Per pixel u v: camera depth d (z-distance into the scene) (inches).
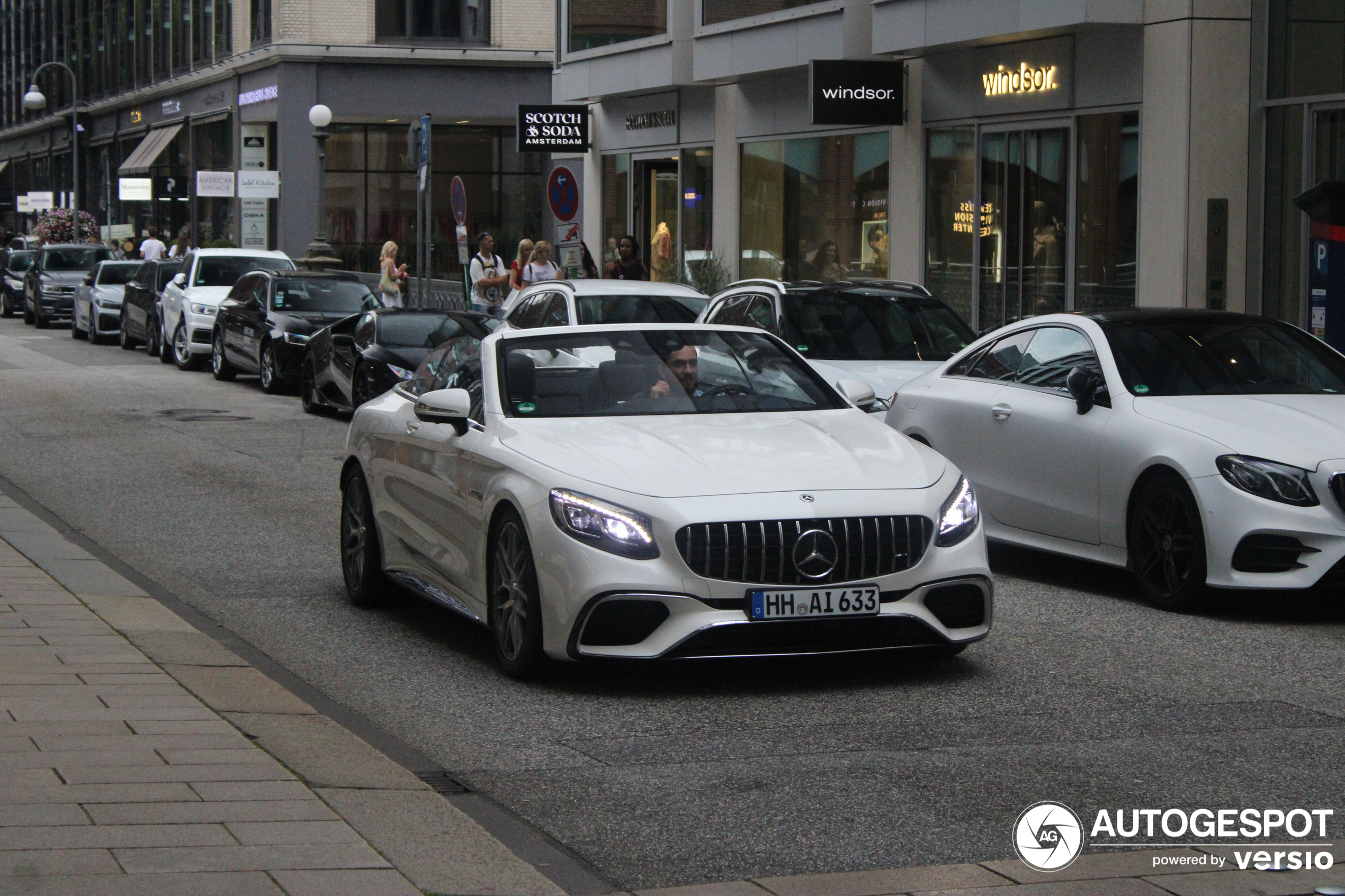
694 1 1037.8
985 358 423.8
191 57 2234.3
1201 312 402.9
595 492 273.7
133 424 750.5
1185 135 674.2
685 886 185.2
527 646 281.9
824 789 224.7
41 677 267.9
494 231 1982.0
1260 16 674.8
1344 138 643.5
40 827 187.2
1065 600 367.9
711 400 319.3
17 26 3336.6
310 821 194.1
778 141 997.8
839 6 877.2
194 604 365.1
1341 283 516.4
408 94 1892.2
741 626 266.1
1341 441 340.2
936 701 274.7
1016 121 783.7
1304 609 357.1
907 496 278.7
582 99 1200.2
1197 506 343.0
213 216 2096.5
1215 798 220.4
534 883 181.2
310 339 824.3
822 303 546.6
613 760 240.7
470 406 320.8
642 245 1170.6
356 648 320.2
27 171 3282.5
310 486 554.6
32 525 452.1
